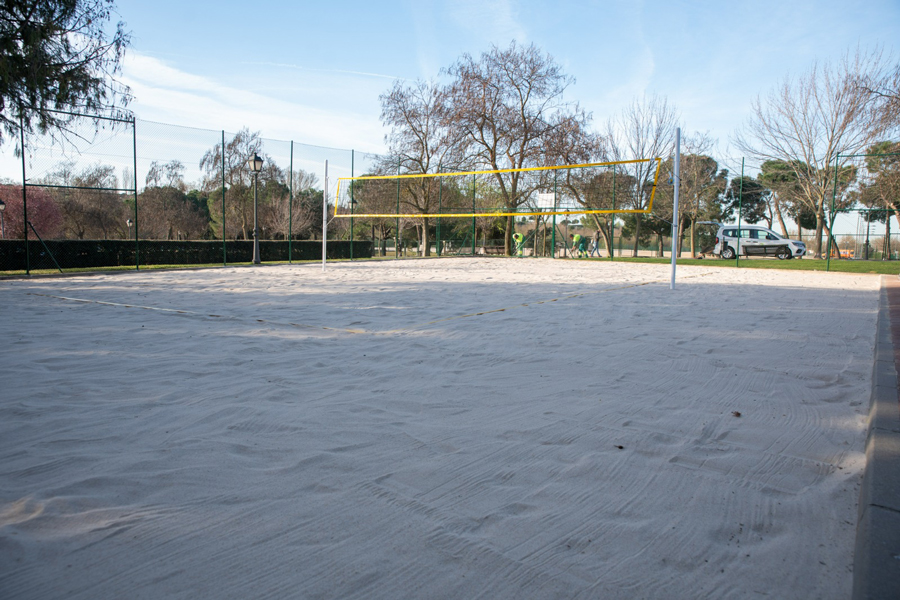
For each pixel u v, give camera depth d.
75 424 2.75
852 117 23.56
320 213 34.66
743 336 5.34
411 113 26.11
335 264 17.94
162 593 1.47
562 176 24.69
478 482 2.15
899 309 7.34
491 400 3.21
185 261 17.66
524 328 5.68
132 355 4.28
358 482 2.13
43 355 4.24
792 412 3.04
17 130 11.31
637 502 2.00
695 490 2.10
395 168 24.02
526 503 1.98
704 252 36.66
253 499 1.99
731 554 1.67
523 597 1.46
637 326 5.87
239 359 4.17
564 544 1.72
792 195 27.66
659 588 1.50
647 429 2.74
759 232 25.16
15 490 2.05
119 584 1.50
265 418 2.84
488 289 9.81
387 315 6.52
